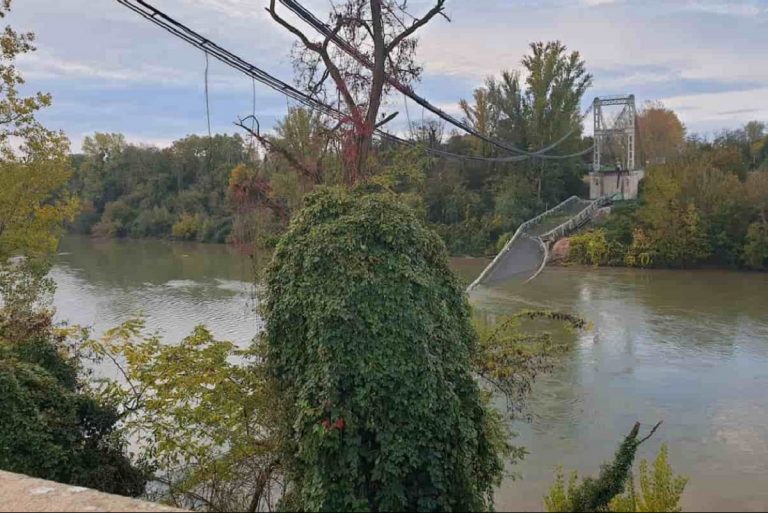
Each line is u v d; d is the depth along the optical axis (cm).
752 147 6931
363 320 723
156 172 8125
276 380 820
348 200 834
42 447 961
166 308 3191
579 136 5978
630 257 4406
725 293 3428
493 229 5347
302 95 1128
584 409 1638
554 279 3881
